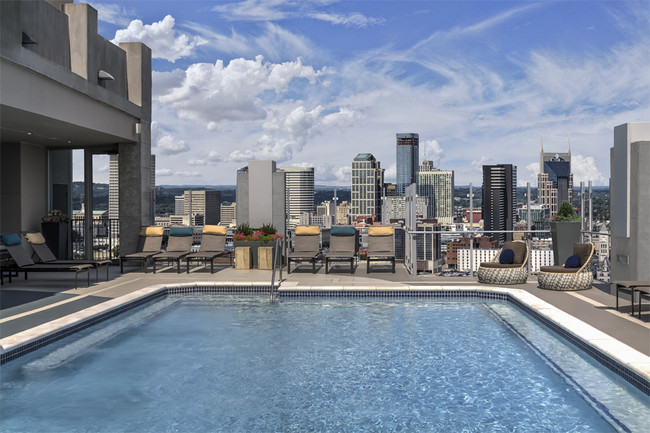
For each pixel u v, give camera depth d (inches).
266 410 143.5
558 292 287.6
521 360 186.7
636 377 145.3
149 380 167.9
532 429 129.3
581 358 182.5
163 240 458.3
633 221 250.4
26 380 167.0
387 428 131.2
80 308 245.4
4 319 220.4
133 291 295.4
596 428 129.2
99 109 371.6
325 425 133.3
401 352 197.5
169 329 234.1
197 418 138.2
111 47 397.4
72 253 447.5
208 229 404.5
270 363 185.2
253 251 410.9
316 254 382.3
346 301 299.6
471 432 128.0
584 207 341.1
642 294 212.2
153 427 132.4
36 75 296.5
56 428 131.8
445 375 171.2
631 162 253.6
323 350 200.8
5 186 421.4
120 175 435.5
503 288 300.8
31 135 386.9
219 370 177.5
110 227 449.7
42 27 314.3
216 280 340.5
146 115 444.8
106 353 197.3
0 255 387.2
